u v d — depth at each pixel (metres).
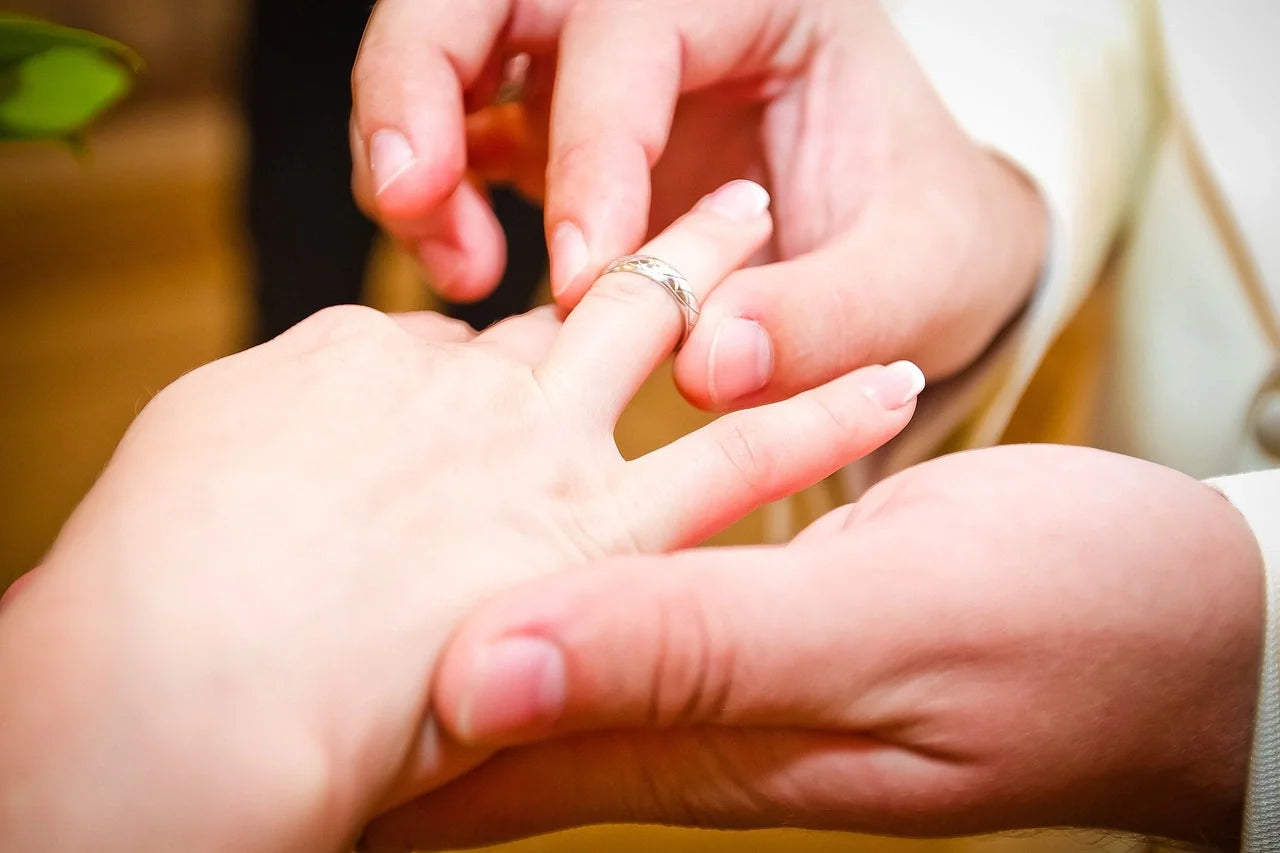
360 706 0.30
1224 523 0.32
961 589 0.31
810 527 0.34
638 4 0.39
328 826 0.30
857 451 0.34
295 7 0.54
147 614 0.30
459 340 0.37
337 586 0.31
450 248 0.40
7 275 0.95
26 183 1.08
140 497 0.31
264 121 0.59
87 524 0.31
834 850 0.51
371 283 0.78
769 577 0.31
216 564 0.30
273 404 0.33
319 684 0.30
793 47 0.42
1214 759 0.32
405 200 0.38
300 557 0.31
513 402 0.34
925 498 0.32
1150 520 0.32
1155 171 0.46
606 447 0.34
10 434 0.77
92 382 0.83
